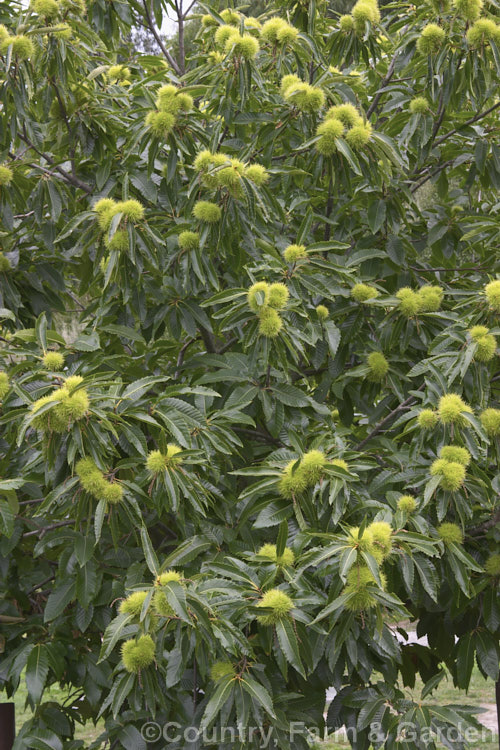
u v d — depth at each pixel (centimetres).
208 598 193
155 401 217
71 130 279
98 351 249
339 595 191
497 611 253
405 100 300
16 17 307
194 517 227
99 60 320
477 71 269
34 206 274
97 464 188
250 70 257
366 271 293
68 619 267
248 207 227
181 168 273
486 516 249
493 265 309
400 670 319
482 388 219
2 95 251
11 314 240
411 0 313
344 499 206
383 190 288
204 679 238
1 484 208
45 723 265
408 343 264
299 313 227
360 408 287
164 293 266
